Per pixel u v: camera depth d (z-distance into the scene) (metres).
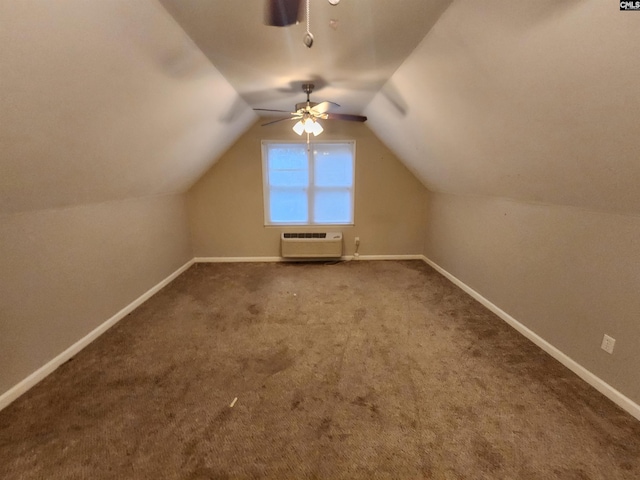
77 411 1.89
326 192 4.91
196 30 1.87
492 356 2.45
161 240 3.95
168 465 1.55
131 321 3.06
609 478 1.47
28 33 1.21
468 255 3.71
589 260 2.11
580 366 2.20
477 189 3.31
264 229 4.93
